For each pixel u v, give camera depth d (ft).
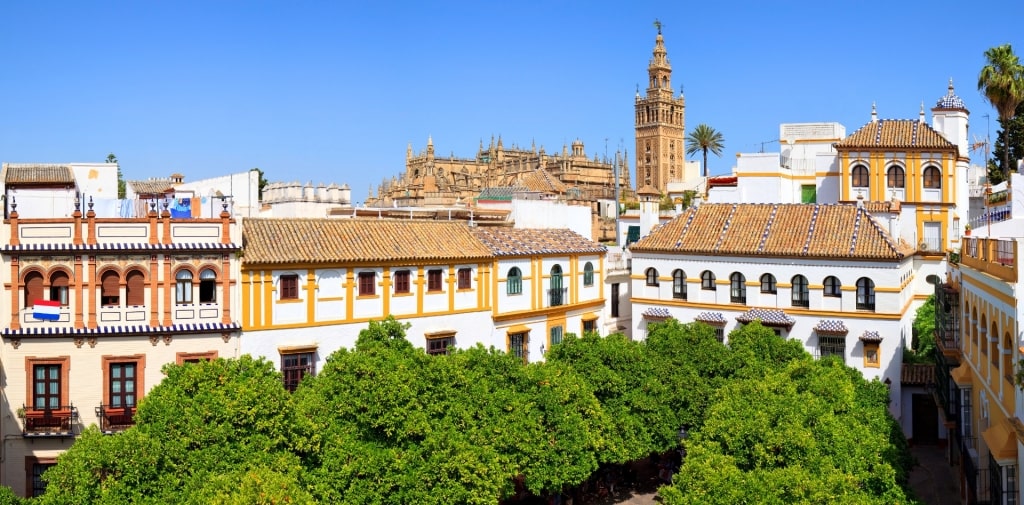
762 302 192.24
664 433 143.13
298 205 194.18
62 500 94.02
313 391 120.78
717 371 151.64
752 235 197.26
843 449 110.01
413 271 166.50
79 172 165.89
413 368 120.57
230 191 197.26
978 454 121.80
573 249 199.93
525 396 130.31
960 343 142.92
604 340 151.84
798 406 115.24
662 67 625.82
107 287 139.23
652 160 627.05
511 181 472.85
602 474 158.81
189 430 101.76
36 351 135.33
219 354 143.84
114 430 135.54
